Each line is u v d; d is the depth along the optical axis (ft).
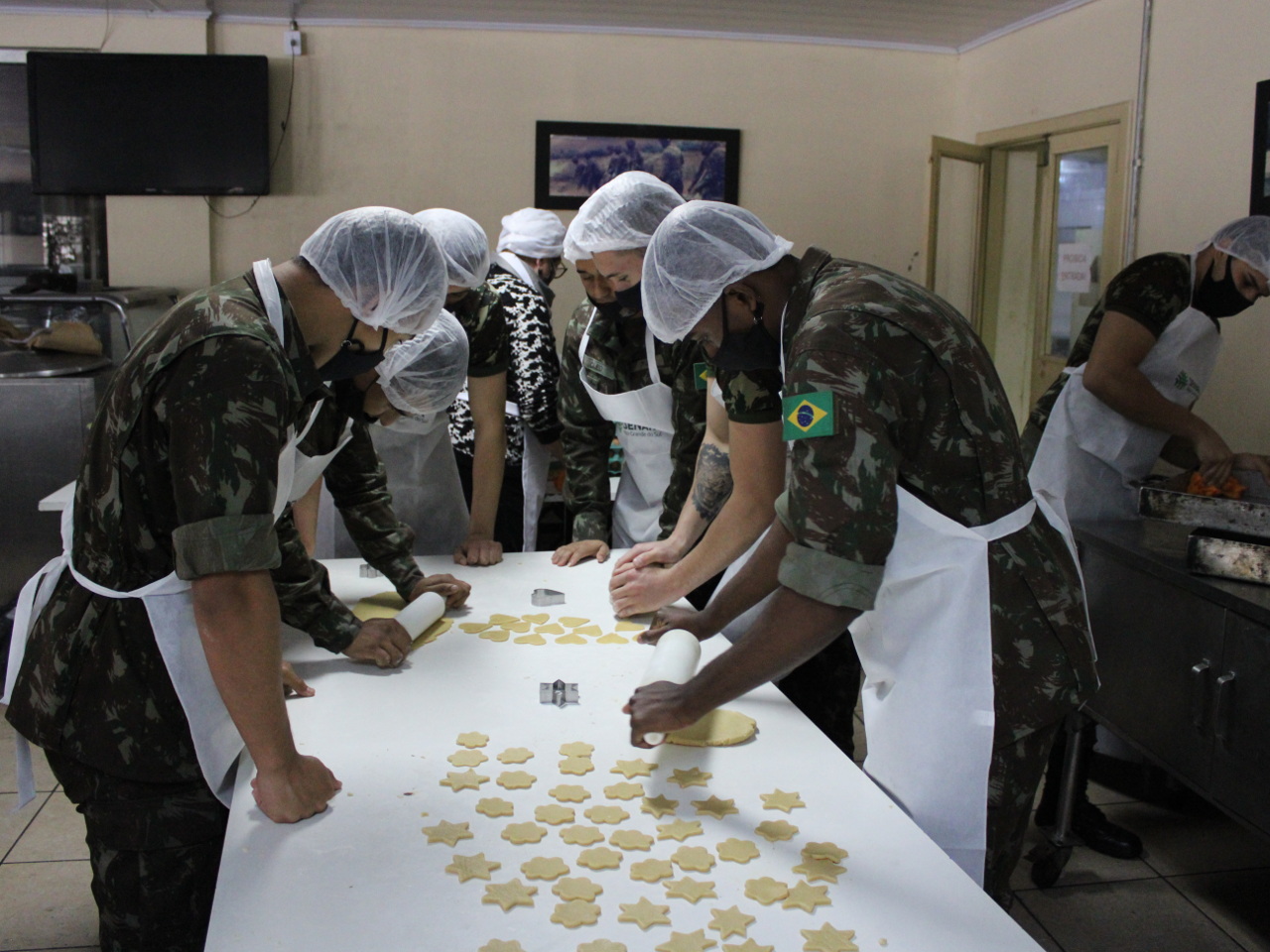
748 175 16.44
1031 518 4.13
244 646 3.59
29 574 10.93
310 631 5.03
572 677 4.95
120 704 4.10
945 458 3.95
